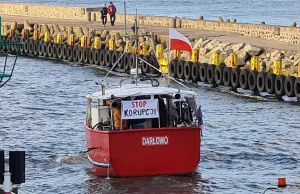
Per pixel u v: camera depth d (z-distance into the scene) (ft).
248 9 582.76
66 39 293.02
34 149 149.07
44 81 234.17
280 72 205.67
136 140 124.88
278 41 256.11
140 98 127.75
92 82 231.50
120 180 125.70
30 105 195.52
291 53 223.92
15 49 302.86
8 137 159.43
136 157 125.08
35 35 301.43
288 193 122.31
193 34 273.13
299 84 198.80
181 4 651.66
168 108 128.88
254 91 209.67
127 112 127.13
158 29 289.12
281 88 201.98
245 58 228.02
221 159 141.49
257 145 151.74
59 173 132.87
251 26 270.46
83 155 141.90
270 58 225.15
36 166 137.08
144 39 261.24
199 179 128.88
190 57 231.30
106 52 263.08
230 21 303.48
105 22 306.76
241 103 197.67
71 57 280.92
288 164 139.23
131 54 248.52
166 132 125.18
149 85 133.59
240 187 125.80
